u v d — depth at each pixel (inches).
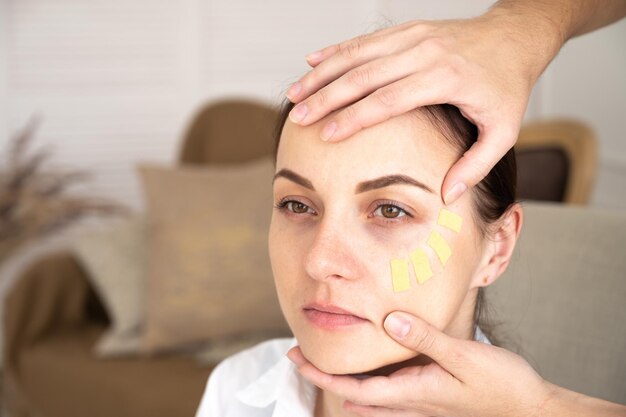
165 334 92.2
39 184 115.5
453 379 33.8
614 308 47.6
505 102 34.1
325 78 35.3
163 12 136.5
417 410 35.2
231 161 110.3
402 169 33.5
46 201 109.5
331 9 144.8
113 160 136.7
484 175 34.1
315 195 34.5
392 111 32.8
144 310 96.1
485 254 37.5
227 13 139.9
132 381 88.1
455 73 33.5
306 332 35.1
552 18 38.3
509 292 51.7
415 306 34.4
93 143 135.4
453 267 34.9
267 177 97.6
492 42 35.5
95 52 133.9
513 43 35.9
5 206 108.0
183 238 93.9
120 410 88.0
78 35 132.7
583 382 47.7
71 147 134.3
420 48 34.0
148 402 85.9
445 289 34.8
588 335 48.1
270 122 109.2
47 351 96.6
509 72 34.9
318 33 144.8
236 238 93.9
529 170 90.4
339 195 33.9
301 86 35.5
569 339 48.8
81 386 91.7
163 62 137.7
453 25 35.8
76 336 99.6
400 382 33.9
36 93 132.0
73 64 133.1
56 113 133.1
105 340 94.8
